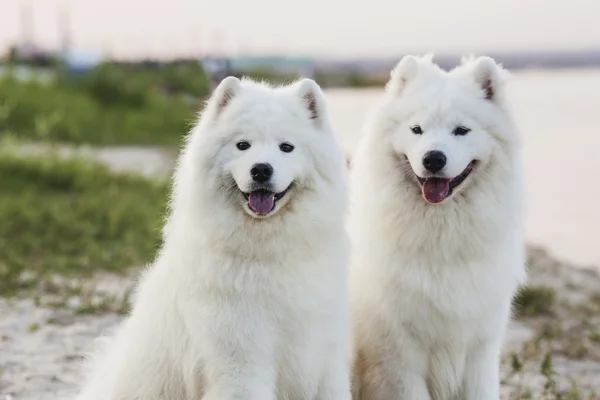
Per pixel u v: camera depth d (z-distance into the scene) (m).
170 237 4.73
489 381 5.09
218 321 4.38
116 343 5.00
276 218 4.41
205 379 4.50
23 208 12.55
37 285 8.97
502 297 4.96
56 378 6.09
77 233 11.57
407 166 4.93
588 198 16.77
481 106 4.89
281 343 4.48
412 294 4.85
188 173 4.59
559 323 8.96
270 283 4.39
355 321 5.10
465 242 4.82
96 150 21.61
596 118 32.84
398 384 4.99
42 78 28.66
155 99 29.27
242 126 4.51
